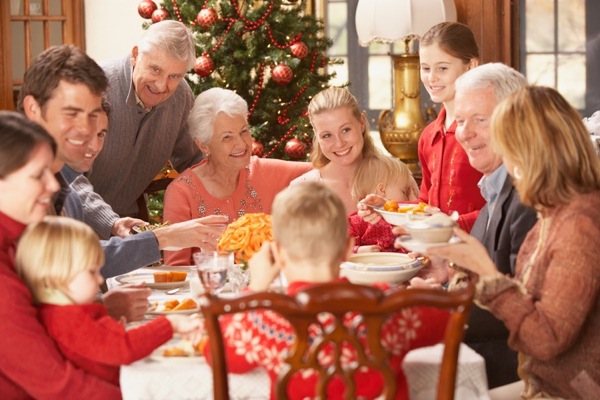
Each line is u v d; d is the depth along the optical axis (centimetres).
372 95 772
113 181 448
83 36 751
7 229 252
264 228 304
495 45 727
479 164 315
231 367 224
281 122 601
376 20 659
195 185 408
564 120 246
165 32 425
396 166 410
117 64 438
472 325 310
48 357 243
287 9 616
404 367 239
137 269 348
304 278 222
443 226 259
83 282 247
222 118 401
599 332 244
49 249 245
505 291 241
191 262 399
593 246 236
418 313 227
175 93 455
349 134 400
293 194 222
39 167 251
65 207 343
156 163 460
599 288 239
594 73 732
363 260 326
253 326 221
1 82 728
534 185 245
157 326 246
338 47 771
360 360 205
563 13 732
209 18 577
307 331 203
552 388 254
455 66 418
